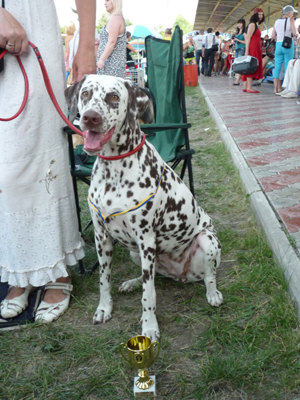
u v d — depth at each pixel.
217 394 1.71
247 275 2.57
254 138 5.64
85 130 1.78
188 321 2.24
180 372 1.86
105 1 5.04
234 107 8.50
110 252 2.25
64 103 2.31
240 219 3.51
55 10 2.21
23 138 2.13
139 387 1.74
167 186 2.14
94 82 1.84
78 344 2.08
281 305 2.16
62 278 2.48
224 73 19.86
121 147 1.93
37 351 2.07
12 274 2.32
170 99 2.93
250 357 1.89
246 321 2.17
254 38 10.44
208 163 5.21
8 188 2.16
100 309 2.31
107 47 5.05
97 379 1.83
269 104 8.69
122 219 2.04
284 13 9.64
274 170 4.21
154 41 3.28
